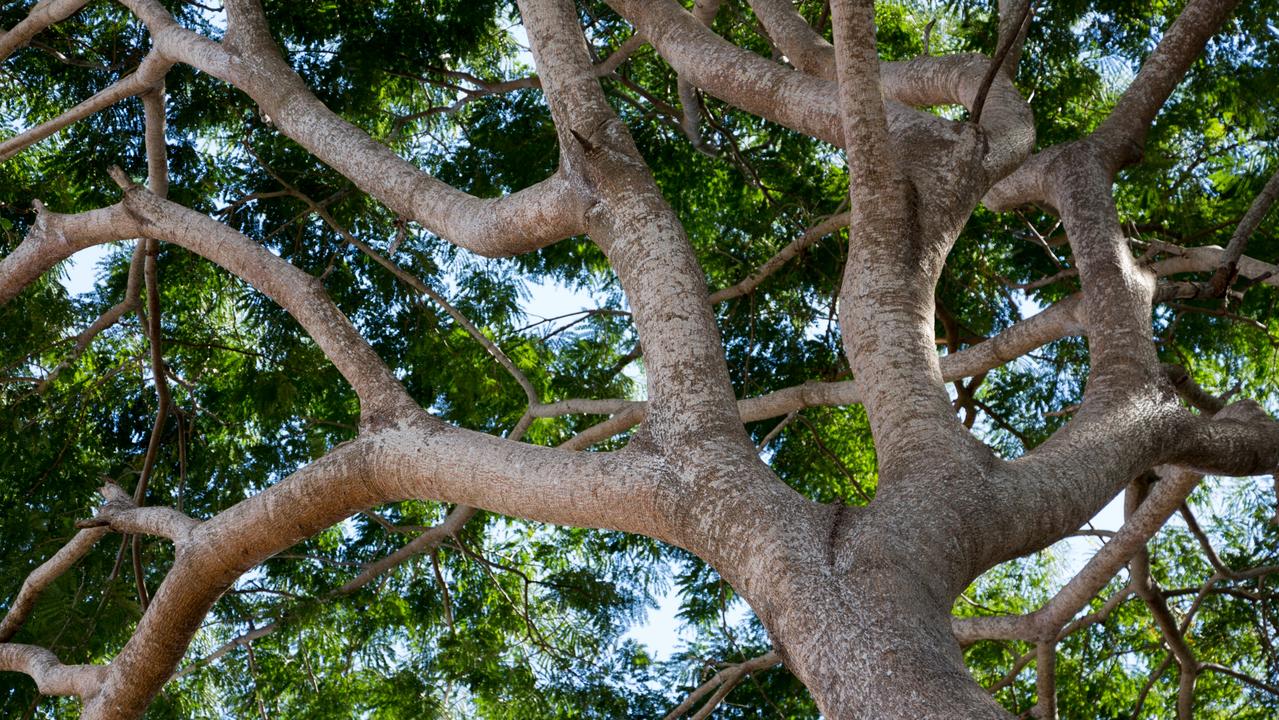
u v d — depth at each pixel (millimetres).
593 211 3533
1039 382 8445
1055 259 7070
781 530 2723
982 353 5359
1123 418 3146
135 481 8250
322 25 7992
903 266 3240
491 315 8555
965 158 3529
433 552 8070
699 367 3125
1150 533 5309
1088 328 3611
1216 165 7938
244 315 8609
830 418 8570
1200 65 7621
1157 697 8648
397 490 3480
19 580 7273
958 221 3430
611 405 6266
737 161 8102
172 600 3861
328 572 8547
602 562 9078
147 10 5703
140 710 4129
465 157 8539
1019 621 6055
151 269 6496
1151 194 7578
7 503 8102
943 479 2783
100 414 8523
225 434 8547
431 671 8555
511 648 8828
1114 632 8664
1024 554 2830
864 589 2535
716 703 6848
